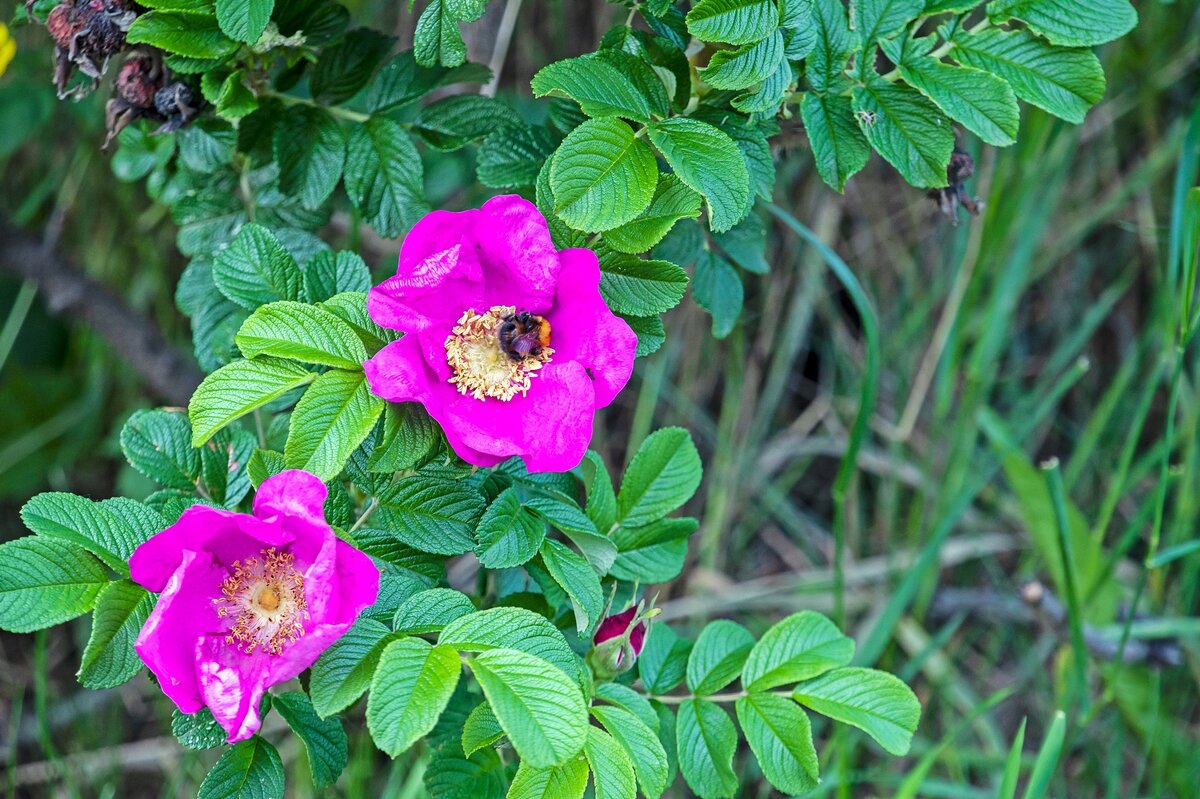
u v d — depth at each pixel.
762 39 0.74
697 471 0.82
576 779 0.72
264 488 0.69
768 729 0.79
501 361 0.74
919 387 1.29
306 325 0.73
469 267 0.74
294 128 0.85
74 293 1.11
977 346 1.23
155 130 0.87
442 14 0.77
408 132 0.85
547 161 0.76
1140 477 1.28
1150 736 1.10
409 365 0.72
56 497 0.74
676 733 0.80
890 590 1.27
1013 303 1.29
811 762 0.78
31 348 1.27
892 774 1.11
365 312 0.74
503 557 0.74
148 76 0.81
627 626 0.79
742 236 0.87
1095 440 1.29
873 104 0.78
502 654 0.70
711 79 0.75
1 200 1.29
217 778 0.74
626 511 0.82
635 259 0.76
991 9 0.79
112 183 1.26
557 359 0.74
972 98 0.78
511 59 1.29
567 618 0.80
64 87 0.82
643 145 0.74
